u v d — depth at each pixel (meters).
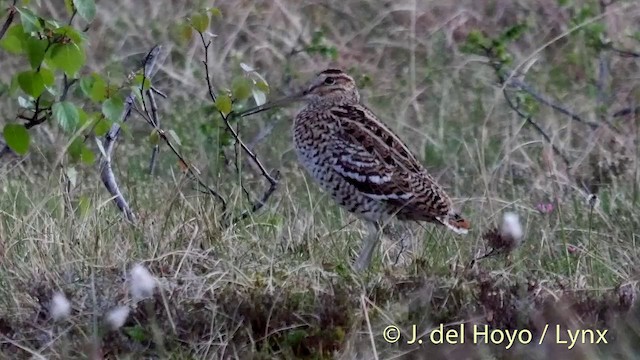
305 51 21.80
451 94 21.23
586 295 13.31
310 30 23.33
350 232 15.71
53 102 14.70
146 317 12.78
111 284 13.43
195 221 14.95
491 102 20.42
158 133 15.91
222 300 12.98
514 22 23.31
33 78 14.09
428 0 23.78
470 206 16.75
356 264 14.35
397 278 13.60
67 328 12.52
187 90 21.36
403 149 15.52
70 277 13.64
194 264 14.04
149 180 17.69
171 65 22.02
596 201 16.02
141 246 14.63
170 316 12.40
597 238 15.11
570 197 16.92
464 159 19.06
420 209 15.23
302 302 13.02
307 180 18.36
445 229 15.59
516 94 20.14
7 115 19.97
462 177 18.34
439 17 23.64
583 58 21.88
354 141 15.41
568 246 14.74
